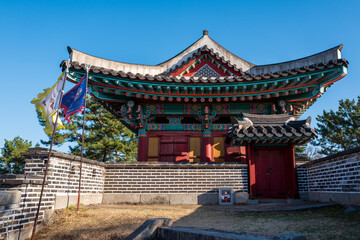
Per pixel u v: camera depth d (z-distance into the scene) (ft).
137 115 49.93
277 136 38.88
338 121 122.11
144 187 40.19
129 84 43.83
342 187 32.86
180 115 51.39
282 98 48.85
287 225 24.45
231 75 51.67
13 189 23.63
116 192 39.99
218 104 51.19
